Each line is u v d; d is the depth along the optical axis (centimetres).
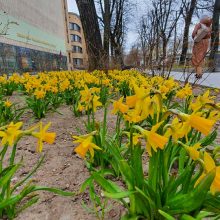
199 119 103
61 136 309
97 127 202
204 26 616
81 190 148
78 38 5831
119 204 170
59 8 4019
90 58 1012
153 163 131
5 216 161
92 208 170
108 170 197
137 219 138
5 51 1494
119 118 210
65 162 238
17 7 2483
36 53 2542
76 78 618
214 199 115
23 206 161
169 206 125
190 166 126
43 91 388
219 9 993
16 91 684
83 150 122
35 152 262
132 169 130
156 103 124
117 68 1027
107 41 1078
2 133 127
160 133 127
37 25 3016
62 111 439
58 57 2867
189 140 211
